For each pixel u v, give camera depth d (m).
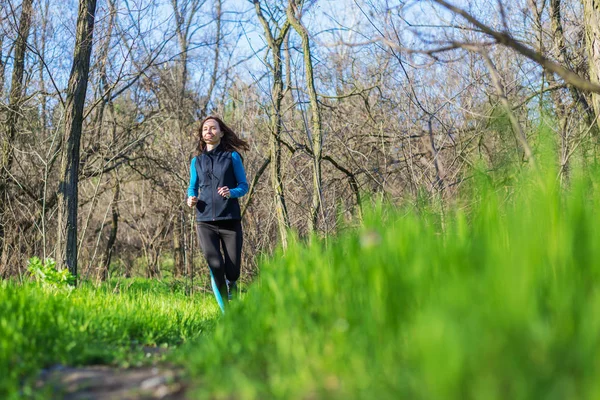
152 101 15.45
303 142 10.77
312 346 2.71
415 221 3.29
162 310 5.45
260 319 3.27
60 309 4.12
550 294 2.28
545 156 3.28
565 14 10.86
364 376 2.27
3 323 3.31
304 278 3.39
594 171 3.37
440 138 9.04
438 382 1.81
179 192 14.44
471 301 2.07
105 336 3.92
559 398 1.74
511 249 2.51
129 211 16.83
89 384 2.88
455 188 7.07
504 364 1.84
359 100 11.68
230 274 6.02
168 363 3.34
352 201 10.57
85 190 16.75
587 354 1.85
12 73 12.90
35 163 13.55
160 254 16.69
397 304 2.56
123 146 14.16
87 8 9.40
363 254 3.17
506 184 6.21
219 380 2.61
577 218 2.54
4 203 12.81
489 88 8.71
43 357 3.28
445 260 2.59
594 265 2.33
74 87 9.30
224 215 5.92
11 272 12.51
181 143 13.18
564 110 8.70
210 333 4.35
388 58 9.55
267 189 11.50
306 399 2.26
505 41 3.54
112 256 18.91
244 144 6.26
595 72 6.44
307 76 8.94
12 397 2.59
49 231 13.76
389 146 10.28
